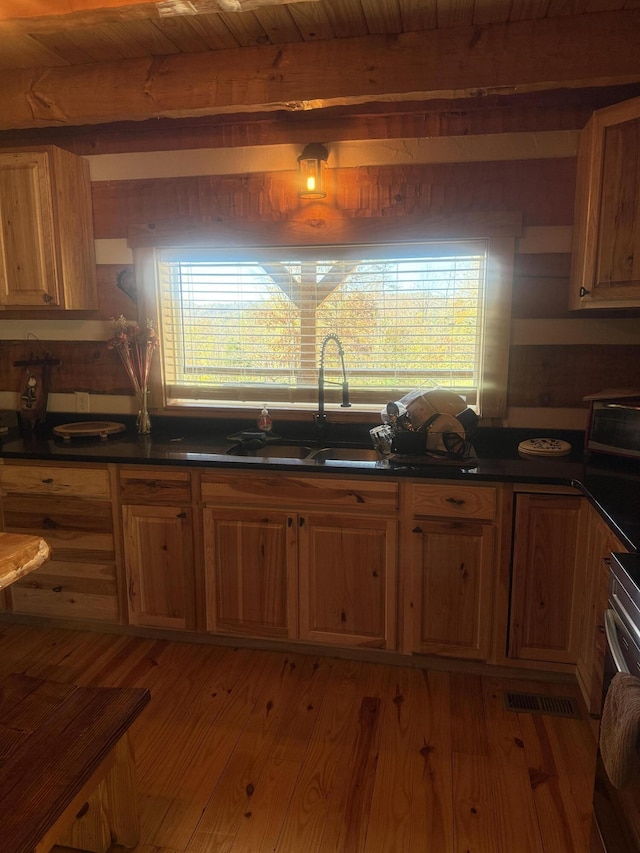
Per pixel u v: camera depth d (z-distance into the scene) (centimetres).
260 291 303
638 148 213
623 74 203
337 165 277
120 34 215
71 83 241
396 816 178
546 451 255
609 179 222
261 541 255
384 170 274
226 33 215
